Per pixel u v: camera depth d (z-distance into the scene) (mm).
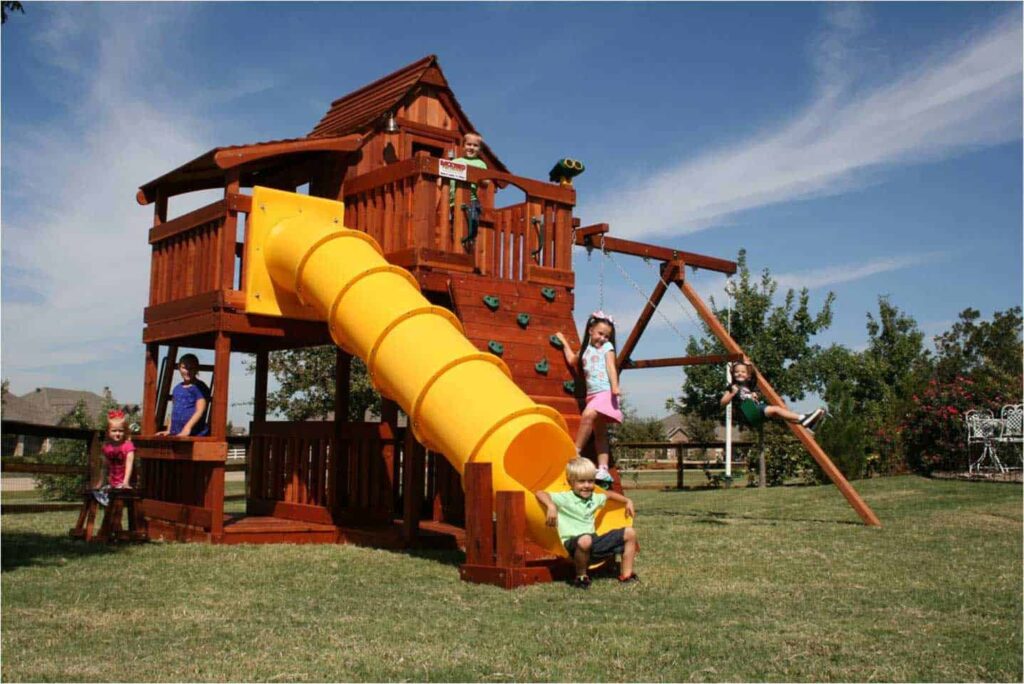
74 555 8125
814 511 12836
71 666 4332
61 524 11398
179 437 9625
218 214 9758
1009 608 5867
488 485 6996
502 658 4531
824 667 4473
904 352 29609
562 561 7199
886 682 4273
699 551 8641
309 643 4820
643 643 4855
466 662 4457
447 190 9445
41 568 7312
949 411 19562
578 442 8188
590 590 6492
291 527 9820
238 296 9656
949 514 11539
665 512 13500
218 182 11344
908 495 14266
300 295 9344
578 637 4980
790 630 5219
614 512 7488
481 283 9164
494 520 7164
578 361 9164
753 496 16578
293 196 9953
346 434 10500
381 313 8180
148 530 10664
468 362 7621
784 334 23484
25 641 4828
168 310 10594
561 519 6758
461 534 9305
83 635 4977
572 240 10125
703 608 5832
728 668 4434
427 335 7891
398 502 11320
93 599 6004
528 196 9805
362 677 4199
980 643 4953
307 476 10969
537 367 9016
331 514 10219
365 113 11766
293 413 22297
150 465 11047
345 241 9016
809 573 7273
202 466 9766
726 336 11875
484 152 12430
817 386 23922
